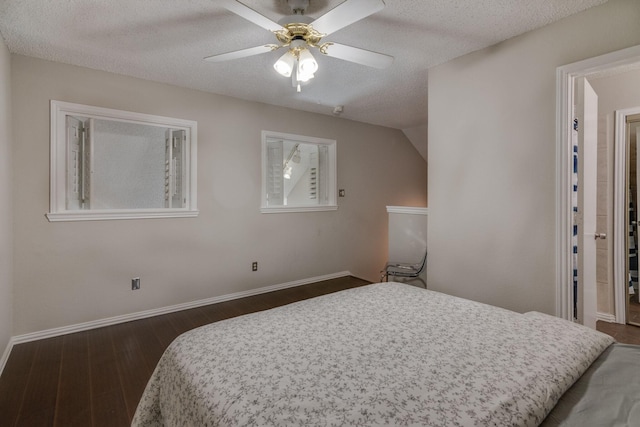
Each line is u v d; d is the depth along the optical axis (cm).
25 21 211
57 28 221
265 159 400
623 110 292
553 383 95
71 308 281
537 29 227
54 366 225
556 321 142
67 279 279
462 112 272
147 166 341
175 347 126
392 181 546
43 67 267
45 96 268
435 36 239
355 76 314
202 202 351
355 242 498
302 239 438
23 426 166
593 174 235
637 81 285
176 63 279
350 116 469
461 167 274
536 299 230
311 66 192
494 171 252
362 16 161
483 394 89
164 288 329
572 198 217
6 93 237
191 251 345
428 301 170
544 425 84
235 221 376
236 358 111
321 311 155
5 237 233
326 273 464
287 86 337
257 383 96
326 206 461
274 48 198
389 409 83
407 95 372
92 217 288
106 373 217
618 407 87
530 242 233
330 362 108
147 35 232
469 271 270
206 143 353
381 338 126
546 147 224
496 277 253
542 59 225
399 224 396
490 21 218
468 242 270
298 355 113
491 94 253
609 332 278
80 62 275
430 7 202
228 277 372
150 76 308
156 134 346
